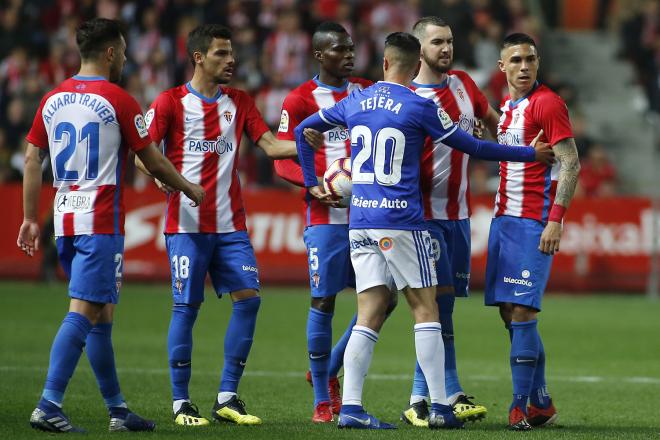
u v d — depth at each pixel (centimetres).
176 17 7931
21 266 6569
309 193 2723
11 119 7338
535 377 2638
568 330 4894
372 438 2277
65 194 2350
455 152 2734
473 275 6506
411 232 2433
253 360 3875
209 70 2656
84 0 8125
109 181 2352
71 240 2362
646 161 8475
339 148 2827
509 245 2597
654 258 6438
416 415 2586
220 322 5009
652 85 8644
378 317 2464
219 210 2652
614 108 8831
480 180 7000
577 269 6462
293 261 6512
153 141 2634
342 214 2761
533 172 2586
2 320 4834
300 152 2605
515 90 2633
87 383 3231
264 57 7750
